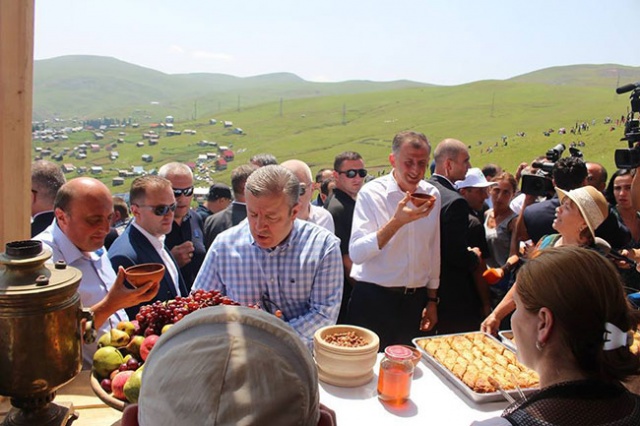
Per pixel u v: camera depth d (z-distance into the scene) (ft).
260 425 2.07
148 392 2.25
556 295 3.97
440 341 7.64
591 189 8.86
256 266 7.94
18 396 4.23
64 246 8.18
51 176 11.24
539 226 11.90
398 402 6.02
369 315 11.07
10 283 4.10
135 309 9.44
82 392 5.91
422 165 10.89
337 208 13.99
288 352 2.34
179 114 519.60
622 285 4.05
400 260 10.91
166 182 10.10
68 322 4.31
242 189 13.55
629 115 9.66
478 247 12.59
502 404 6.15
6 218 5.40
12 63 5.21
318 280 7.95
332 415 3.28
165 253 10.25
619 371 3.83
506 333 8.24
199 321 2.39
